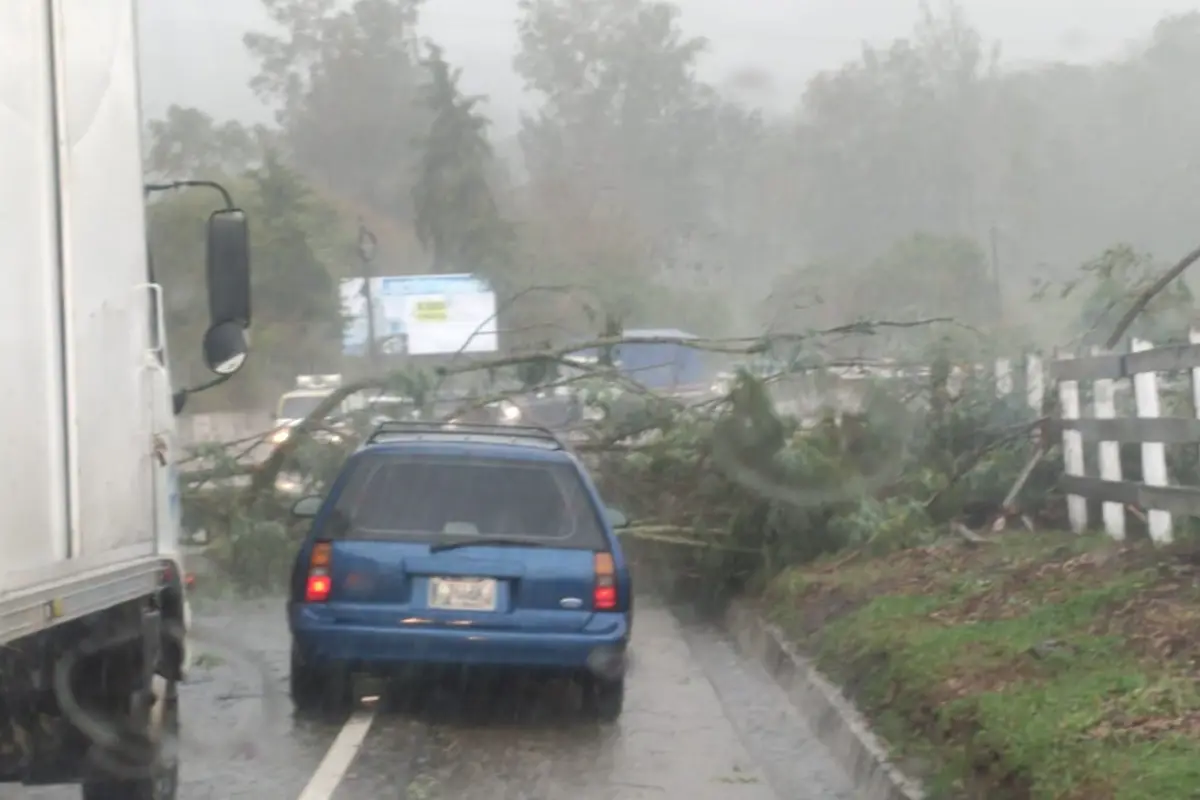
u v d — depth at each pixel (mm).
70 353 7230
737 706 14211
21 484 6496
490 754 12047
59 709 8078
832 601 16391
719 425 19562
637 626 19031
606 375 21781
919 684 11812
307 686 13234
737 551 19578
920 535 19047
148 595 8836
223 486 20562
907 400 21047
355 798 10664
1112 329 21547
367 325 55281
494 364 21750
